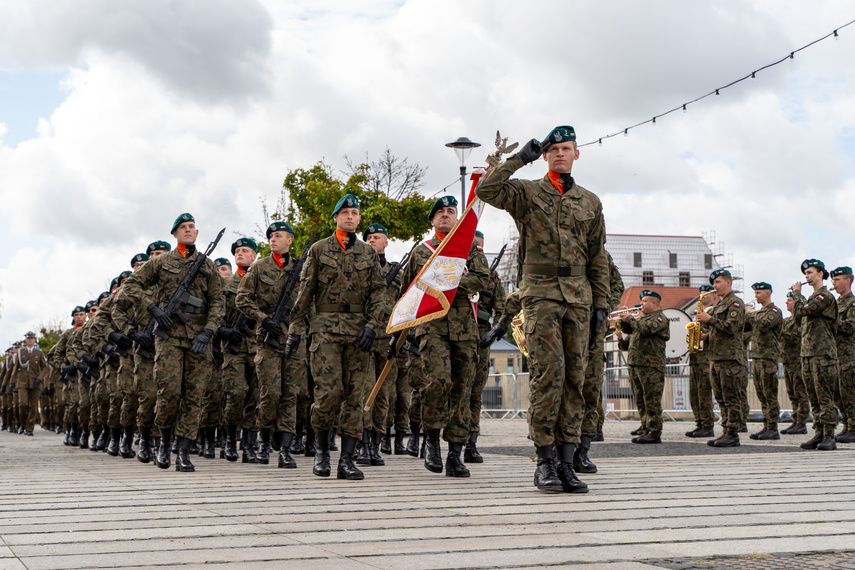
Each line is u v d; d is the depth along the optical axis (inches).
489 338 359.3
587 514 195.3
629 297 2655.0
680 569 133.7
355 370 298.8
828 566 136.5
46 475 323.9
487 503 216.5
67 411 645.3
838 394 494.9
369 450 366.9
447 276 286.4
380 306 301.0
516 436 615.2
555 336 242.7
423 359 303.7
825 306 442.9
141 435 410.6
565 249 244.4
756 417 798.5
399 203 867.4
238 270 440.5
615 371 890.1
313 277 298.2
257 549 152.8
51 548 155.2
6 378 941.8
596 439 545.6
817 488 249.1
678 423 789.9
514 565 137.1
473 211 291.6
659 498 225.8
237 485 271.3
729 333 482.0
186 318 351.6
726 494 234.2
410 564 137.6
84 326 559.5
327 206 860.0
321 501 223.6
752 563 139.1
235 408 396.2
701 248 3565.5
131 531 174.1
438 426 303.6
